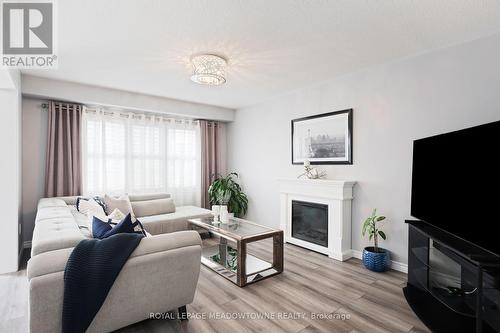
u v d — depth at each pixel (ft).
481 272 5.14
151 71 10.77
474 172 6.04
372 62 9.99
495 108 7.67
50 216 7.81
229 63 9.89
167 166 16.62
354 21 7.02
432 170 7.64
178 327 6.29
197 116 16.78
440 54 8.73
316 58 9.53
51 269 4.73
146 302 5.70
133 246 5.56
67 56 9.22
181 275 6.11
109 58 9.42
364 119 10.84
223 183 16.93
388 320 6.65
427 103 9.04
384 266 9.61
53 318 4.70
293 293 8.08
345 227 11.14
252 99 15.52
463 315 6.45
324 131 12.37
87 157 13.69
